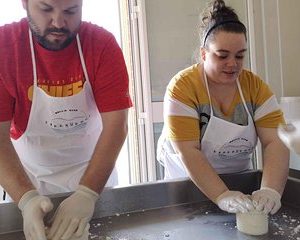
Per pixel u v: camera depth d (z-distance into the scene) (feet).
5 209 3.05
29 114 3.34
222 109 3.70
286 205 3.56
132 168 7.50
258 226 2.91
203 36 3.64
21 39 3.11
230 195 3.18
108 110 3.06
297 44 7.38
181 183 3.60
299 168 6.00
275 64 7.41
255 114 3.72
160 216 3.35
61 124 3.45
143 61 7.15
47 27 2.72
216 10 3.53
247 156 4.06
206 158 3.69
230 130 3.67
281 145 3.51
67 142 3.70
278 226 3.09
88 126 3.67
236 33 3.35
